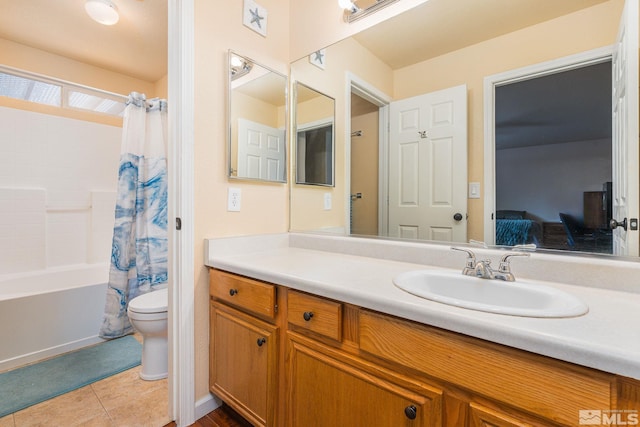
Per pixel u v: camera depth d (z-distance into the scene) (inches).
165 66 119.4
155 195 96.5
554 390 22.6
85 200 111.9
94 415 55.9
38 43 102.5
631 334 22.8
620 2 37.7
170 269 54.5
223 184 59.0
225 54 58.9
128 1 83.1
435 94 52.4
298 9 71.2
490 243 46.4
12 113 97.7
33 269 100.9
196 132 54.4
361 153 61.6
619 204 37.5
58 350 77.7
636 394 20.4
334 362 37.5
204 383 56.4
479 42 48.0
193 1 53.4
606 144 38.3
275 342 45.1
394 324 31.4
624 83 37.5
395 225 56.9
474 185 48.2
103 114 117.3
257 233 65.6
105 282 88.1
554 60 41.9
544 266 40.0
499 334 24.5
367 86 60.4
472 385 26.3
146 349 68.2
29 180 100.7
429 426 29.2
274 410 45.8
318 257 57.5
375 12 59.2
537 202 42.7
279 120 69.8
